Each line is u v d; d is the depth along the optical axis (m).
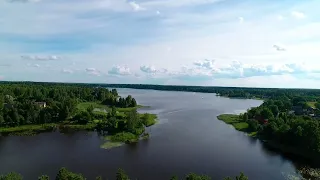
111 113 178.50
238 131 155.25
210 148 120.12
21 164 98.75
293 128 123.06
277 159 106.62
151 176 88.38
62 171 67.56
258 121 171.75
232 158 107.12
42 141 131.75
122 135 137.25
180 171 92.88
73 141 131.50
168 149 117.94
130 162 100.94
